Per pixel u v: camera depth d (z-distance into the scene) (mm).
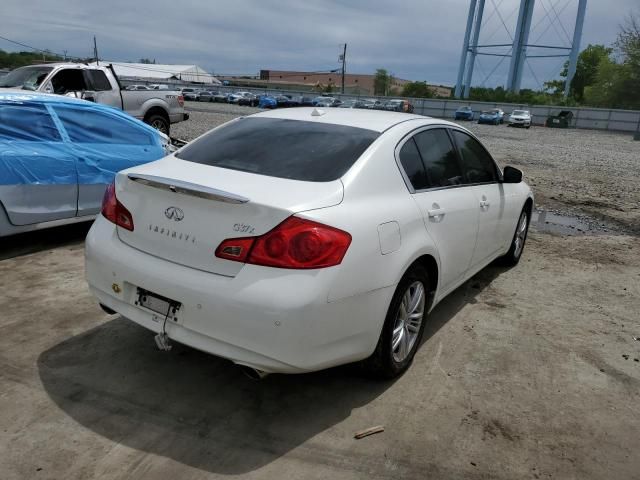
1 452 2533
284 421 2898
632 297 5043
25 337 3594
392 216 3012
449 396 3221
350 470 2566
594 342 4055
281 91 73438
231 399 3064
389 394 3203
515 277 5465
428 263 3508
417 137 3646
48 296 4230
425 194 3455
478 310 4551
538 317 4469
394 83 139750
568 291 5121
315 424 2889
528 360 3723
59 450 2574
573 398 3291
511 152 19438
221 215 2637
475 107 60531
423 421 2969
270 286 2502
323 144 3256
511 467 2660
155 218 2852
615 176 14031
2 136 4953
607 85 65062
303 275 2525
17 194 4941
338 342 2727
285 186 2801
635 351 3949
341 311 2668
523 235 5824
